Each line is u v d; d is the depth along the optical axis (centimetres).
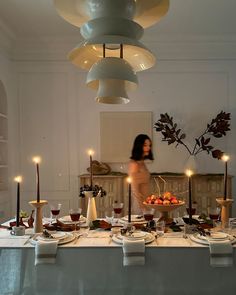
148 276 183
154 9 175
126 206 404
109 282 184
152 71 441
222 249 178
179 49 436
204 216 250
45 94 444
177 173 427
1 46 402
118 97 181
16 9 338
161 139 440
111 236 207
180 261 182
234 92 437
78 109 443
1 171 434
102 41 156
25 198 442
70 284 184
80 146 443
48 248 181
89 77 171
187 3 327
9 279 186
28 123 444
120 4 162
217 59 437
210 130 412
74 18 182
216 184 400
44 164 443
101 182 406
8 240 202
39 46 434
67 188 443
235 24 384
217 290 181
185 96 440
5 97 422
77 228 229
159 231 212
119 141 441
